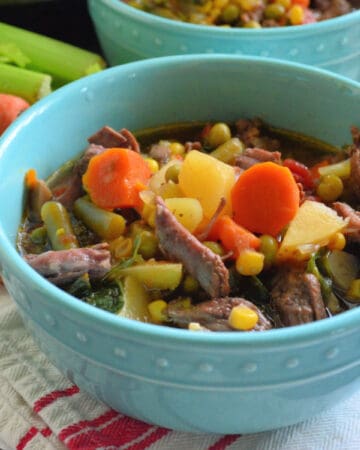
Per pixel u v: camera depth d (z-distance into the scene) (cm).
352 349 42
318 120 54
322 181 51
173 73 54
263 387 42
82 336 42
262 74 54
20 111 60
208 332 41
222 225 47
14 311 52
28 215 50
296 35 59
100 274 46
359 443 47
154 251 47
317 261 47
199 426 45
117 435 47
